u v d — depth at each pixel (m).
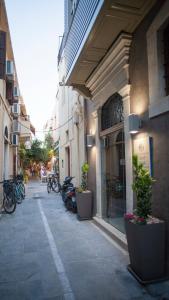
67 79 6.35
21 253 4.32
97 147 6.37
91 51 4.90
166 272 3.15
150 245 3.06
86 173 7.39
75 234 5.38
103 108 6.27
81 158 8.25
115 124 5.48
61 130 13.79
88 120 7.36
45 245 4.70
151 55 3.59
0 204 8.22
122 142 5.04
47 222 6.54
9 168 11.58
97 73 5.64
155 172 3.47
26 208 8.74
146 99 3.80
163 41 3.50
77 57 5.18
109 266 3.70
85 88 6.78
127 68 4.40
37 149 28.16
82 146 8.06
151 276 3.10
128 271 3.51
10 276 3.46
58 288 3.10
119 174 5.23
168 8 3.17
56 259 4.01
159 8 3.45
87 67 5.63
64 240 4.98
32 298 2.88
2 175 8.74
